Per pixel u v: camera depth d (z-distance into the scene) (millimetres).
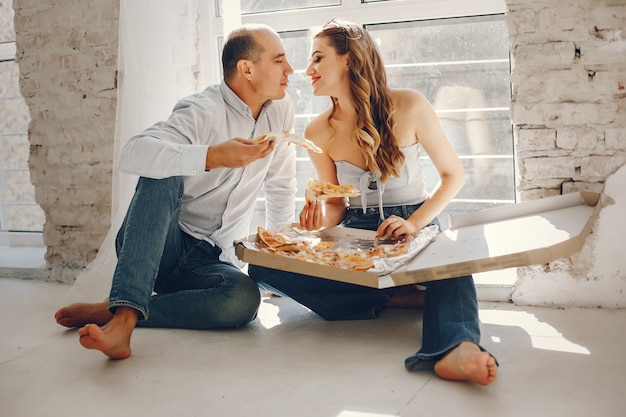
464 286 2141
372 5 3033
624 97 2527
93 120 3229
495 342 2246
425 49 3090
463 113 3113
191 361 2186
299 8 3197
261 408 1807
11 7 4086
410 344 2264
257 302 2494
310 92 3291
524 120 2646
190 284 2535
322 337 2381
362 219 2627
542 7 2576
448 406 1763
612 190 2535
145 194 2316
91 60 3197
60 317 2537
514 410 1724
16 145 4102
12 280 3439
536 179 2664
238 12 3105
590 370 1966
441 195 2516
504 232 2338
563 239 2053
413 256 2283
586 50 2551
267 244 2377
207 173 2541
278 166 2768
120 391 1961
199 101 2545
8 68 4074
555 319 2471
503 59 3020
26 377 2105
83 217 3307
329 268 2199
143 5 2904
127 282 2223
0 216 4125
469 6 2912
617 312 2523
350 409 1774
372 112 2553
